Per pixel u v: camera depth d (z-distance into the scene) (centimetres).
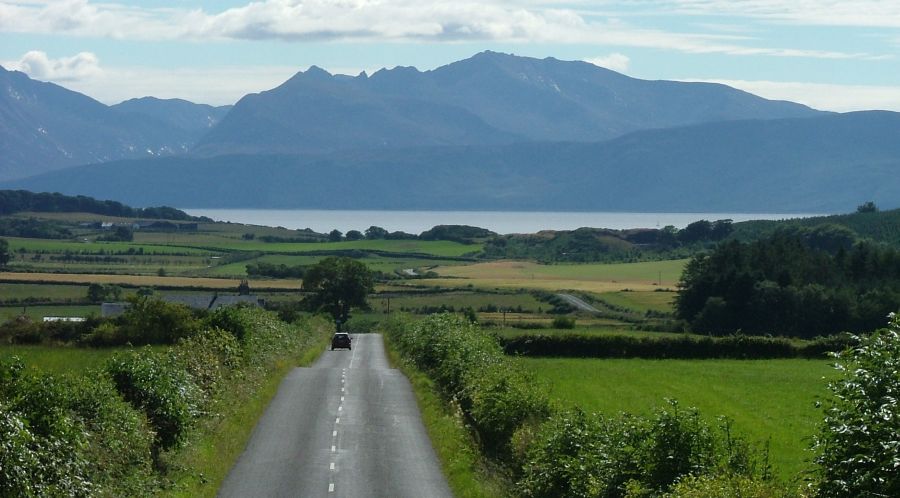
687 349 8400
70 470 2105
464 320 7612
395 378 5834
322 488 2911
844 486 1576
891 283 12075
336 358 8094
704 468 2092
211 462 3088
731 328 11394
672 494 1931
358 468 3203
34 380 2262
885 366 1642
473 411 3809
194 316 8094
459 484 2905
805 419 4719
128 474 2512
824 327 11269
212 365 4206
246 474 3080
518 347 8425
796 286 11694
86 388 2577
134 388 2959
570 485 2480
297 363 6975
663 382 6419
